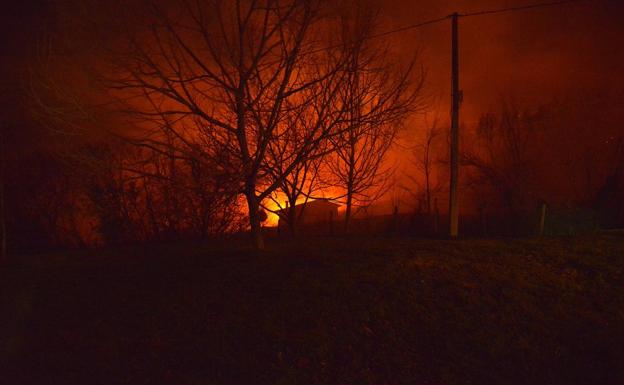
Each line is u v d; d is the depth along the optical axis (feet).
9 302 26.13
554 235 40.73
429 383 16.51
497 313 21.20
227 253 33.99
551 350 18.31
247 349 18.75
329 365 17.56
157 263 33.19
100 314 23.16
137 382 16.88
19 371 17.89
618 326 19.84
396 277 25.36
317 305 22.03
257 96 31.76
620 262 27.99
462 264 27.94
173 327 20.97
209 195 32.01
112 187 64.13
